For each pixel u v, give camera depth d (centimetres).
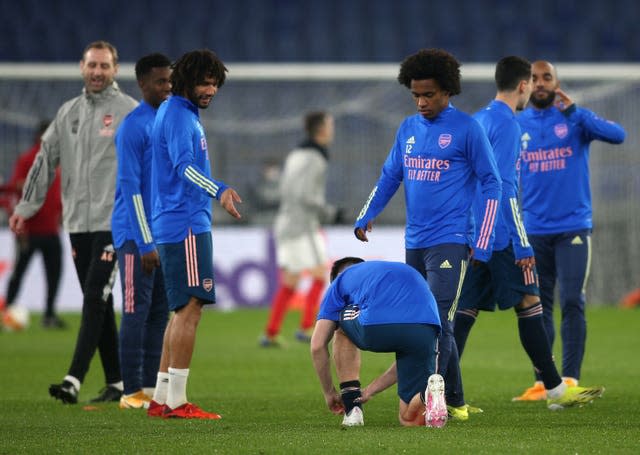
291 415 2419
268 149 6512
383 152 6350
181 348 2306
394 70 6525
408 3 9100
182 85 2291
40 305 5953
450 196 2195
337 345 2133
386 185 2336
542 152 2866
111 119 2709
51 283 5075
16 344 4347
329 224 6194
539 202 2878
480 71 6619
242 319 5619
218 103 6681
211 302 2314
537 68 2834
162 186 2302
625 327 5088
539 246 2880
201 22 8744
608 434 1975
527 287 2467
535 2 9081
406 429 2011
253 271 6178
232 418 2347
